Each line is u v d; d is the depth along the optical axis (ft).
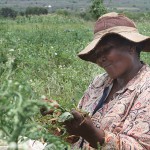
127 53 7.52
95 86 8.26
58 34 42.70
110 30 7.56
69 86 18.56
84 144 7.74
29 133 4.46
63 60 26.86
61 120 6.16
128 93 7.40
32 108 4.27
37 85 17.71
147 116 6.98
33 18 69.36
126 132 6.98
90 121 6.54
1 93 4.37
